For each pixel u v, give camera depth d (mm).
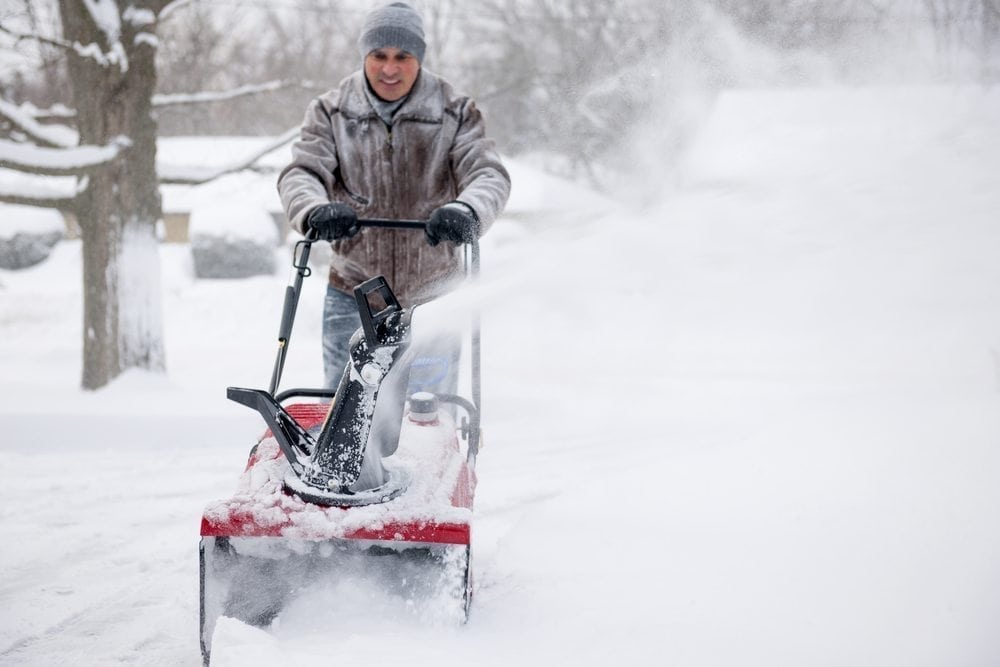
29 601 3762
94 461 6734
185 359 17484
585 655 2504
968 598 2469
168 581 4027
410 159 3992
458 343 3973
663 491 3920
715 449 4520
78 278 26953
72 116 12820
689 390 10086
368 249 4066
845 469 3709
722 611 2691
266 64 20828
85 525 4957
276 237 28109
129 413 8867
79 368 16953
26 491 5738
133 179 12102
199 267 26469
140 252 12266
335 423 2736
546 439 7223
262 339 20969
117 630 3439
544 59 21141
